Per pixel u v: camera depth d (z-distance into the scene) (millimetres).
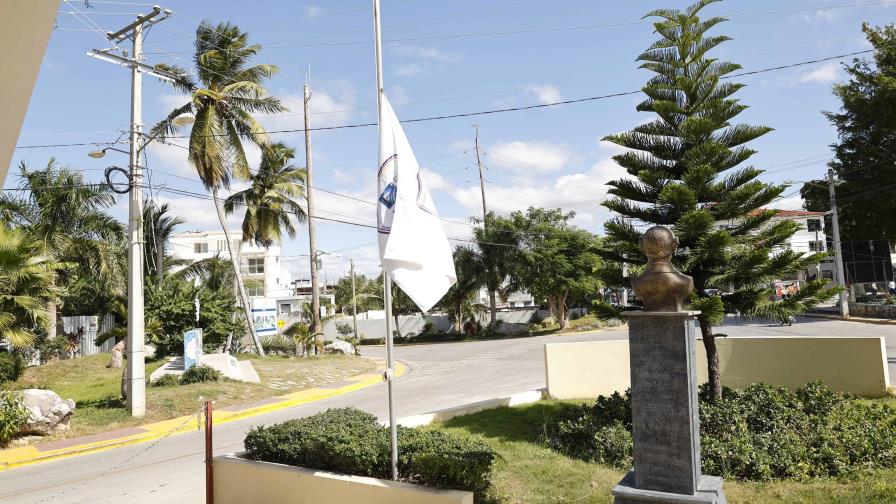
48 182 23484
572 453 8555
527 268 38625
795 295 9102
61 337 23859
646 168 9820
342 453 6070
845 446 7387
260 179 32312
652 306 4867
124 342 16078
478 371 21078
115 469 10031
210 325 25594
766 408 8617
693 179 9047
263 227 32719
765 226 9766
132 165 14305
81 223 25000
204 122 23969
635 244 9695
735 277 9148
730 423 8141
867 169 31891
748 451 7219
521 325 42469
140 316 14469
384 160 6059
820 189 34781
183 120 13781
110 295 26875
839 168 33344
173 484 8781
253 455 6992
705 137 9367
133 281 14344
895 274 41750
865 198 32625
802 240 43406
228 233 27797
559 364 12844
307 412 14805
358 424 7047
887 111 28984
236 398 16656
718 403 8844
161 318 24500
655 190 9562
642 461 4770
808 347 11586
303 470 6184
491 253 39688
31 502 8445
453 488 5434
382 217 6020
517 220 39188
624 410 9109
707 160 9172
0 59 3055
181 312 24703
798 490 6469
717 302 8320
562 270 37812
